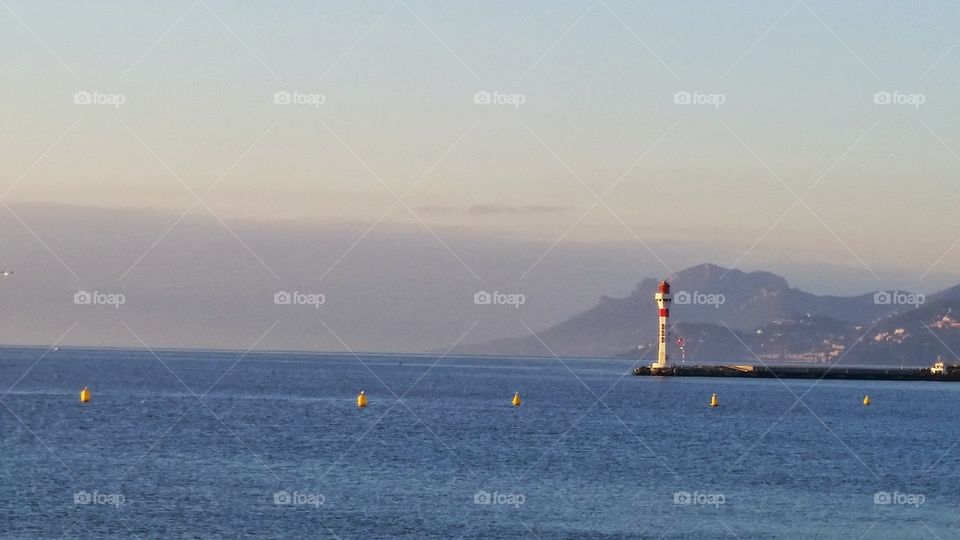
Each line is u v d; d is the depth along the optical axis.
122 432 92.75
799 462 79.31
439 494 59.44
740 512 55.88
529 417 117.50
